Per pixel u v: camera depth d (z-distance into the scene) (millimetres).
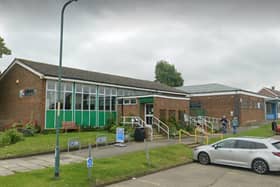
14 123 25312
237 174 12242
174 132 24078
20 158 14125
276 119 47469
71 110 25734
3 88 28516
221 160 13992
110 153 15539
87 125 26703
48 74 23984
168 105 27047
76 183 9648
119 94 30531
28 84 25453
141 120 24688
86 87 27266
